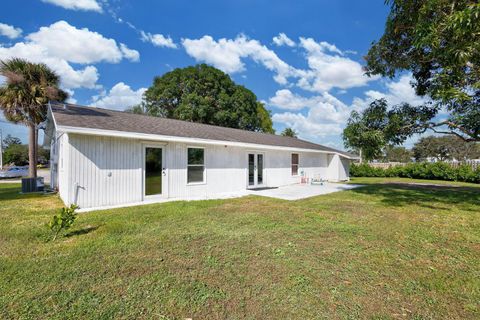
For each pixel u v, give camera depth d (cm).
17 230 495
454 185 1544
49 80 1619
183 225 542
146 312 237
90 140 754
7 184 1634
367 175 2491
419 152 4191
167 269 327
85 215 632
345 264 349
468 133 800
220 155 1143
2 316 229
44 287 279
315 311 240
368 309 245
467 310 246
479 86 594
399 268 339
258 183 1383
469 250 409
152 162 902
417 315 237
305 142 2127
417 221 598
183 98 2609
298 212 690
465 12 482
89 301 253
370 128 989
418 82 938
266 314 235
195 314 235
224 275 312
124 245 414
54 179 1227
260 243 431
